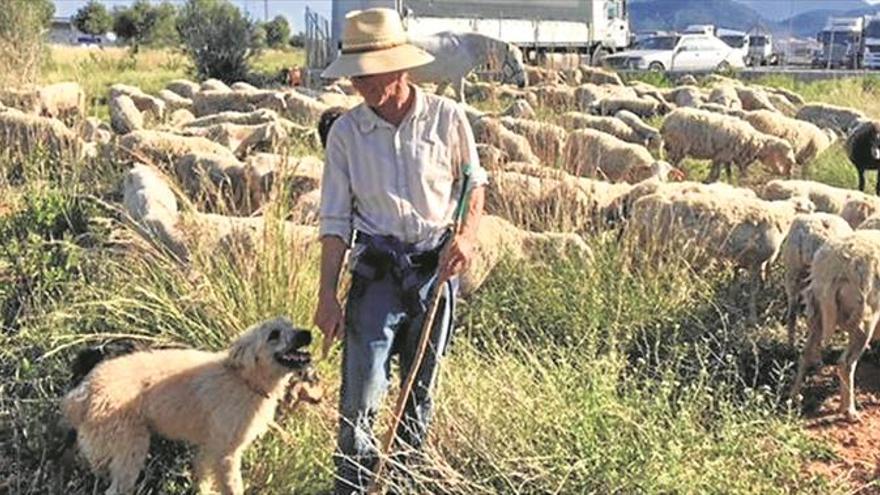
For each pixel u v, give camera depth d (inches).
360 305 191.2
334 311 186.5
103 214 364.8
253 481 211.5
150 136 487.8
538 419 212.5
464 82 915.4
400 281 189.9
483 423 213.8
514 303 301.0
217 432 198.8
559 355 251.1
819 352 277.6
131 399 200.7
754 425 223.9
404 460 200.8
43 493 208.4
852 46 1841.8
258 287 255.3
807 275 301.4
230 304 250.8
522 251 323.9
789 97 962.7
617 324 290.0
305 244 275.3
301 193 380.2
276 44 2775.6
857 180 597.0
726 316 306.0
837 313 264.7
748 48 1923.0
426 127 188.2
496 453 209.3
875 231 280.1
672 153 571.5
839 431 259.3
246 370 197.2
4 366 242.8
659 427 212.7
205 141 489.1
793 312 303.3
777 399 240.2
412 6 1198.3
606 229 357.4
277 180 325.4
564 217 355.9
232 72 1358.3
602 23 1457.9
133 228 319.3
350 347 192.2
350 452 193.8
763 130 597.9
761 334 312.2
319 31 1278.3
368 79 182.4
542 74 826.8
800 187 411.2
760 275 343.0
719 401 231.6
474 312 296.7
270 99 789.2
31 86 745.6
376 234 189.9
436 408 214.8
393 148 187.6
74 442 213.0
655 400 217.9
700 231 336.8
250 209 389.7
